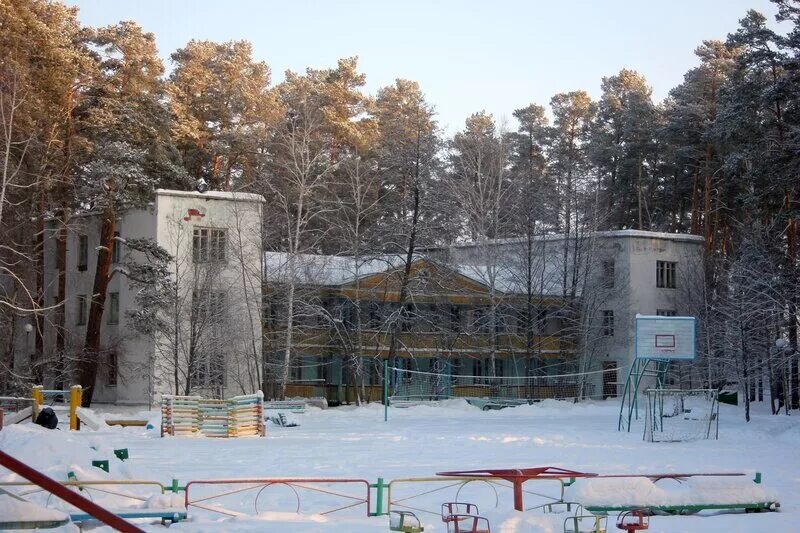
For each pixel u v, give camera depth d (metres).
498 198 71.62
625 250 73.69
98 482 14.83
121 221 59.78
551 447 30.88
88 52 59.28
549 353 73.00
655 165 95.38
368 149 77.38
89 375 56.50
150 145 59.38
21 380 53.34
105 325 60.12
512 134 99.44
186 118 72.31
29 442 17.62
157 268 53.78
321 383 66.50
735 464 25.48
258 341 57.38
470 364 72.06
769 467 24.67
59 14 57.47
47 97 55.09
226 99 76.69
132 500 15.72
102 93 58.25
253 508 16.30
